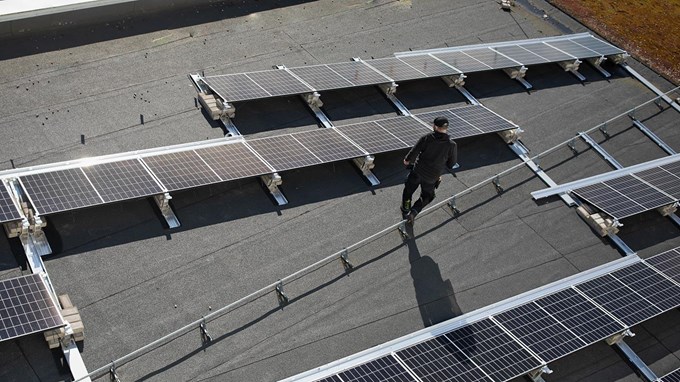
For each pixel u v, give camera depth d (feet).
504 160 67.41
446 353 47.06
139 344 46.01
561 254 59.21
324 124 66.08
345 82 68.59
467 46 81.05
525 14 93.35
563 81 80.84
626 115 77.00
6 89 63.46
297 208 57.67
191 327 47.42
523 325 50.21
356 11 85.40
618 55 86.28
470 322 50.03
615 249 60.70
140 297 48.73
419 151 55.21
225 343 47.29
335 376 44.47
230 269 51.96
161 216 53.78
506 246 58.90
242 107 65.51
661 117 78.74
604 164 70.13
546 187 65.46
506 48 81.92
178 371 45.14
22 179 50.62
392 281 53.98
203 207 55.52
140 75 68.33
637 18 100.22
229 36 76.48
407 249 56.70
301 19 81.87
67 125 61.11
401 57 76.18
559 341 49.21
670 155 73.05
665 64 90.17
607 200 63.05
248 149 58.80
